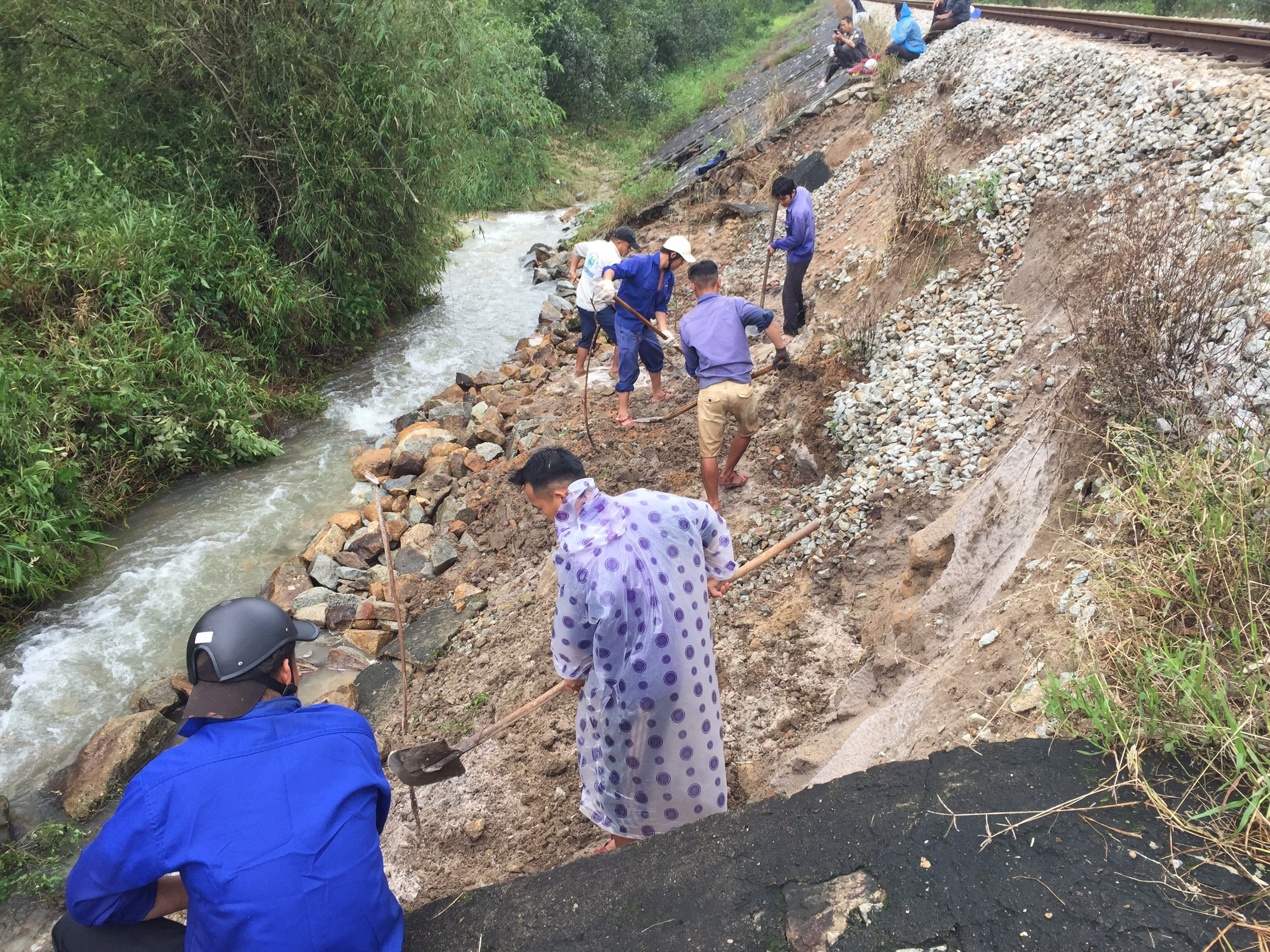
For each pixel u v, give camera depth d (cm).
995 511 348
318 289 869
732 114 1548
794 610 414
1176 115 517
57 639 518
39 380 607
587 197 1623
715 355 484
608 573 241
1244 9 1245
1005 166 602
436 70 911
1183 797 196
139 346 696
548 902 209
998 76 767
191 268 777
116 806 411
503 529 601
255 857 165
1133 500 277
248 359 807
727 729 372
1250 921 167
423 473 697
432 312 1059
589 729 268
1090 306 405
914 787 214
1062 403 368
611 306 697
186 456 696
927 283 592
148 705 462
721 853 209
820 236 859
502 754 399
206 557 600
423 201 941
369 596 570
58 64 846
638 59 2209
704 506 263
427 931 210
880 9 1700
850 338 582
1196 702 207
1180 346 330
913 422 480
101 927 179
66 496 596
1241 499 243
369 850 180
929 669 309
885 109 998
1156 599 243
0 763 433
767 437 580
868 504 447
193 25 795
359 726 192
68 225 725
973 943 174
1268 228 379
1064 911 176
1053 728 231
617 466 611
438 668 489
